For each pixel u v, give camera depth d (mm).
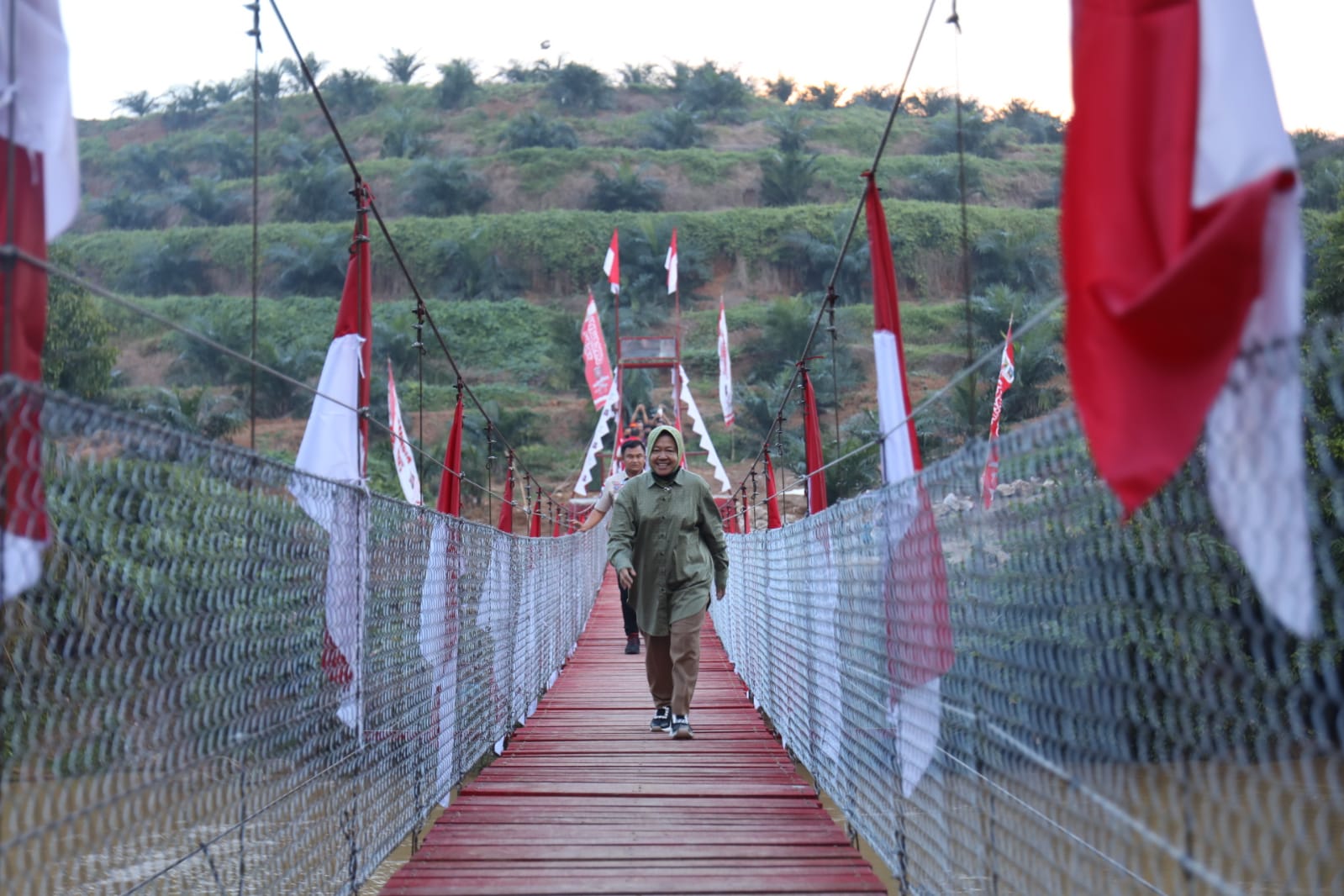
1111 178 1626
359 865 2807
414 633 3516
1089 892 1628
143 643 1696
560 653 8336
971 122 63812
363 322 4629
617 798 4090
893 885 4102
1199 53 1589
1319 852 1117
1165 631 1445
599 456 32625
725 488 20719
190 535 1858
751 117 79062
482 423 31172
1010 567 1957
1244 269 1385
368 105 76812
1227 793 1272
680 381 24875
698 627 5125
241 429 22891
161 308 43906
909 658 2709
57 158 1880
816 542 4262
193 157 63375
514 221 53156
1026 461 1883
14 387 1363
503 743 5195
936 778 2465
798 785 4273
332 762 2609
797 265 53094
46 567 1482
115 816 1602
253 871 2080
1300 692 1188
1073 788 1677
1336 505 1224
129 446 1670
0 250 1607
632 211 59281
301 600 2410
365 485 4367
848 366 38906
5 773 1396
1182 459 1408
